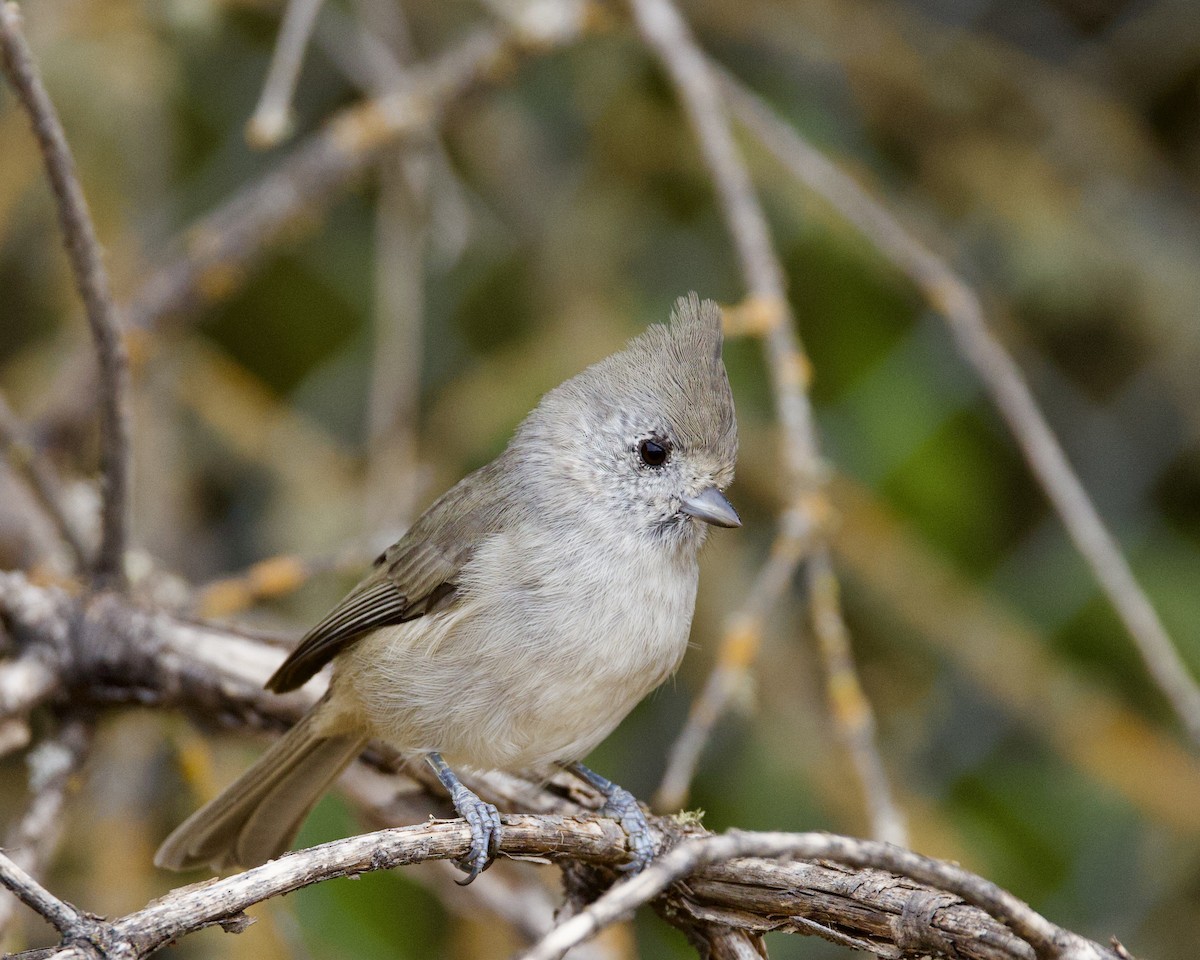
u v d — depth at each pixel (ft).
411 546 21.52
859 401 32.91
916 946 15.75
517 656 20.36
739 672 19.90
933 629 30.91
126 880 25.90
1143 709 32.91
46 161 19.02
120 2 30.42
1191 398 34.42
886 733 31.37
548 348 31.91
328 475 31.91
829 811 29.78
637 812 19.26
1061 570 33.19
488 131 33.40
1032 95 35.63
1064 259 33.91
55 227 31.37
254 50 34.24
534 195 33.42
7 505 26.22
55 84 30.42
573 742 20.84
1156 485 34.88
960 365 33.42
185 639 22.61
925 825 29.71
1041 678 30.78
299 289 34.68
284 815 22.09
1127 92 37.40
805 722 30.17
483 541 21.02
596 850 18.03
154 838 28.12
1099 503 34.83
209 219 28.66
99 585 22.94
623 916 12.28
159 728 24.91
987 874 29.71
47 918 13.32
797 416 22.12
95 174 31.04
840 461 32.71
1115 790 31.07
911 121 35.19
